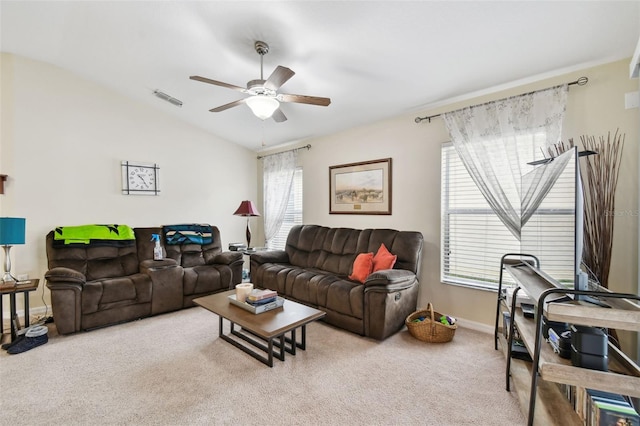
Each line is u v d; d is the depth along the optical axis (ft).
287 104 11.97
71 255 10.86
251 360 7.80
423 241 11.15
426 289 11.09
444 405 6.04
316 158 15.25
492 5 6.19
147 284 10.74
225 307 8.44
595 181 7.56
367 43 7.87
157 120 14.38
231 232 17.29
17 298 11.10
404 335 9.39
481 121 9.42
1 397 6.19
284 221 17.19
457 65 8.32
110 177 13.07
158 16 8.44
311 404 6.05
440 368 7.43
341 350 8.39
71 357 7.90
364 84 9.89
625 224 7.25
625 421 4.20
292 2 6.91
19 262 11.03
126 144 13.48
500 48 7.45
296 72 9.64
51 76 11.66
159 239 12.87
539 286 5.82
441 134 10.77
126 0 8.05
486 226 9.84
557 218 5.76
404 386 6.68
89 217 12.56
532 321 6.55
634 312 4.20
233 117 14.29
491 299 9.60
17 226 9.04
